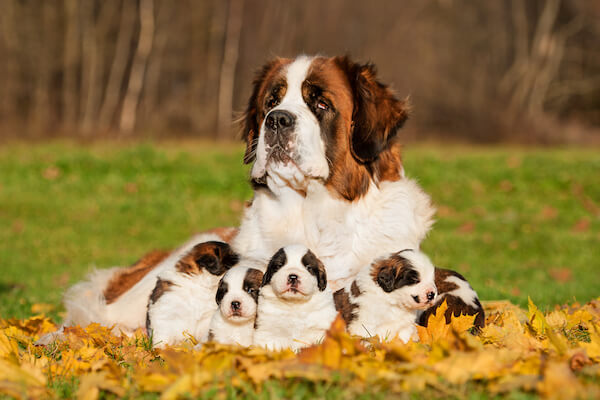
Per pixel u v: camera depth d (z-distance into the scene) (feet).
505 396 12.19
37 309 28.25
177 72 150.30
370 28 157.38
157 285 18.30
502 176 77.71
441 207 67.51
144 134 136.26
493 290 30.04
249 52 150.61
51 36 141.08
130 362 15.87
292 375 12.23
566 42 182.09
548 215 65.05
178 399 11.91
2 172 77.36
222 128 145.89
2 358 14.49
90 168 79.46
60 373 14.55
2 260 47.83
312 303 16.01
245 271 16.71
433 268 16.58
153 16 146.51
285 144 17.33
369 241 18.60
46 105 140.26
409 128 153.79
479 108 159.84
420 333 16.56
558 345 14.56
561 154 100.37
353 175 18.42
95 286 22.68
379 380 12.39
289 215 18.75
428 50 160.04
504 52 173.88
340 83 18.35
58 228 59.52
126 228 60.39
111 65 147.13
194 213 65.46
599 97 181.06
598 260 49.29
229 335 16.66
